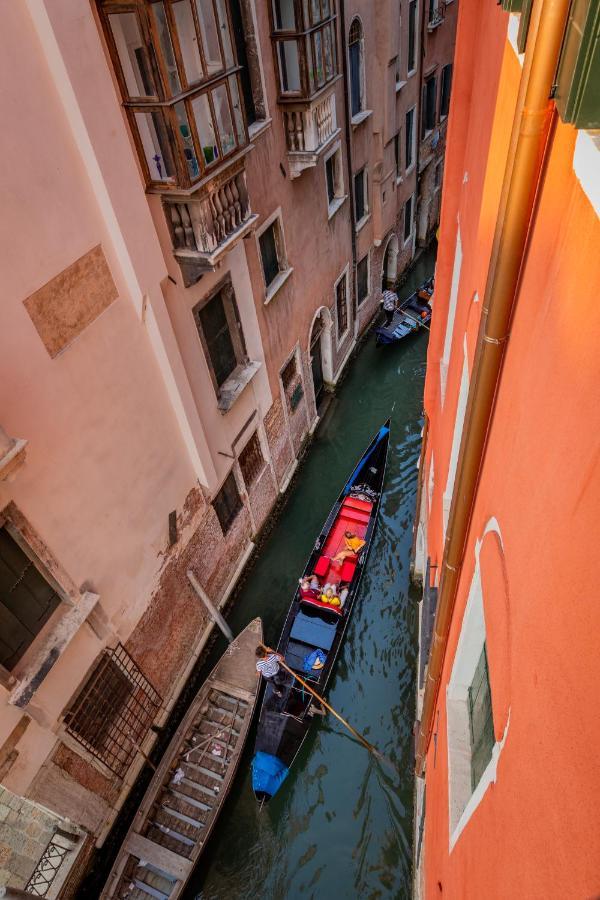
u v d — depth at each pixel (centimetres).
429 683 528
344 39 1009
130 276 585
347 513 1064
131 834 720
